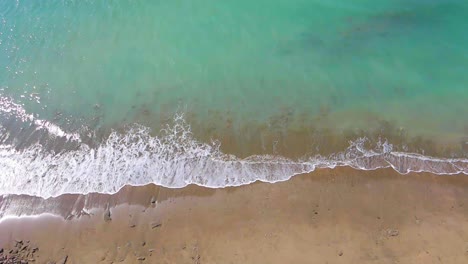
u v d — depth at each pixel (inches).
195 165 480.1
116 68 595.2
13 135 510.6
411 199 446.3
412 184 459.8
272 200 446.0
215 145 499.8
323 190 454.9
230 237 414.3
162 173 472.4
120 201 446.9
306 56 609.6
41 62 602.5
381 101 547.8
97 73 588.7
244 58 608.7
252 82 575.8
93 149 498.0
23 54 612.4
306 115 531.8
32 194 453.4
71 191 456.1
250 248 404.2
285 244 406.6
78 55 613.0
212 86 571.2
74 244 412.2
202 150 494.9
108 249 406.3
